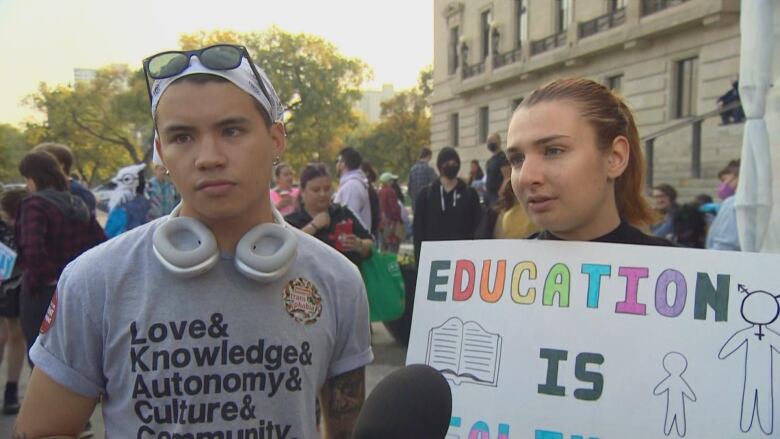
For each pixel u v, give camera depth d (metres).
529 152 1.46
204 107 1.23
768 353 1.28
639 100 20.91
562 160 1.42
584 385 1.36
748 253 1.35
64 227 3.86
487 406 1.42
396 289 4.83
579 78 1.55
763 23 3.54
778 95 3.54
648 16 20.05
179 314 1.26
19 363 4.43
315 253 1.43
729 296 1.33
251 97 1.27
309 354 1.34
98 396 1.31
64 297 1.27
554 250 1.47
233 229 1.32
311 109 45.44
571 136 1.42
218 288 1.29
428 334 1.54
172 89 1.24
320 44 45.81
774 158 3.57
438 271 1.57
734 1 17.09
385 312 4.77
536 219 1.47
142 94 39.59
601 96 1.50
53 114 42.09
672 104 19.59
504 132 29.09
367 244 4.73
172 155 1.25
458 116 33.31
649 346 1.35
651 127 20.42
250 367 1.28
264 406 1.28
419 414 0.86
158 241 1.25
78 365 1.26
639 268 1.40
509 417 1.39
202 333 1.26
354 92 47.81
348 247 4.66
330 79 45.84
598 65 22.98
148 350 1.24
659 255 1.39
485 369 1.45
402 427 0.85
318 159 47.47
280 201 7.29
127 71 43.06
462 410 1.44
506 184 4.13
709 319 1.33
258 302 1.30
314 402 1.37
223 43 1.28
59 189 3.99
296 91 45.66
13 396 4.41
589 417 1.34
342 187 7.01
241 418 1.26
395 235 11.23
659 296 1.37
